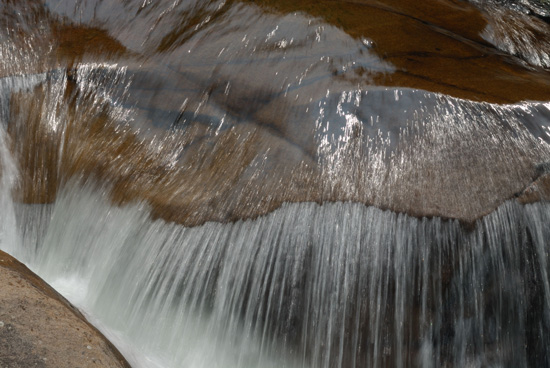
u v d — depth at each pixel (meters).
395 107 4.61
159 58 5.25
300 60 5.03
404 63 5.04
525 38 5.81
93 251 4.63
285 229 4.12
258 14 5.43
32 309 3.45
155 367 4.10
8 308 3.38
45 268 4.85
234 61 5.09
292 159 4.45
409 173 4.26
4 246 4.96
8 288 3.53
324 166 4.36
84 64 5.29
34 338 3.27
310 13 5.46
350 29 5.34
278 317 4.09
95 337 3.48
